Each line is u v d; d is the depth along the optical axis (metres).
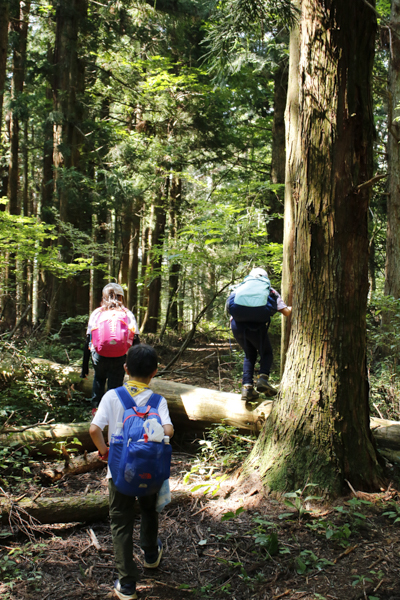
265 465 3.58
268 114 15.04
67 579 2.65
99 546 2.98
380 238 12.80
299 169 3.59
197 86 13.03
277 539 2.84
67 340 10.27
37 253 7.90
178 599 2.48
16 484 3.78
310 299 3.52
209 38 3.81
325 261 3.45
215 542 3.00
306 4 3.51
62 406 5.52
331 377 3.45
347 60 3.37
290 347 3.70
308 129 3.51
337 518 3.06
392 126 8.88
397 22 8.74
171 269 9.68
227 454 4.34
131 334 4.49
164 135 13.91
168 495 2.56
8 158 15.62
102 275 14.45
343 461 3.37
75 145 11.67
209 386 7.30
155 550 2.72
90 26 11.90
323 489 3.28
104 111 13.94
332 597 2.38
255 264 7.08
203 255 6.92
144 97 13.16
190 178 13.02
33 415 5.26
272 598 2.42
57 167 11.05
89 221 11.63
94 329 4.46
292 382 3.61
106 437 4.70
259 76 13.31
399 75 8.96
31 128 18.03
